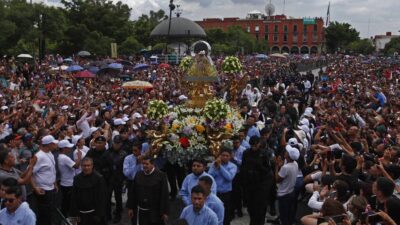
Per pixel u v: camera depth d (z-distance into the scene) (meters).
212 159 10.79
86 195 7.69
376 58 91.88
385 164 8.01
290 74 39.25
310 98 27.88
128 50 65.12
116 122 12.20
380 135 11.77
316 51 137.12
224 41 97.88
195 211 6.07
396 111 16.38
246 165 9.09
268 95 20.67
